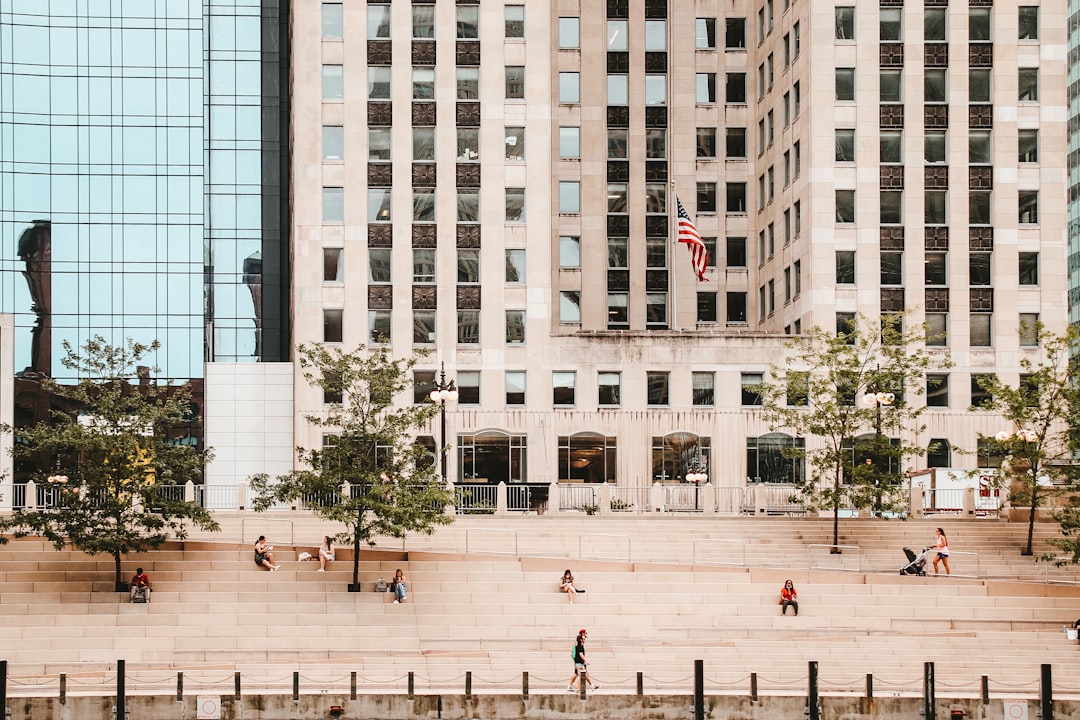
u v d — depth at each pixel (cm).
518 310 7375
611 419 7281
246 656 4369
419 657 4362
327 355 5212
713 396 7344
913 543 5572
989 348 7331
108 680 4059
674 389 7331
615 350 7356
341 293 7331
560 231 8194
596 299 8156
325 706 3769
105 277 8144
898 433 7231
